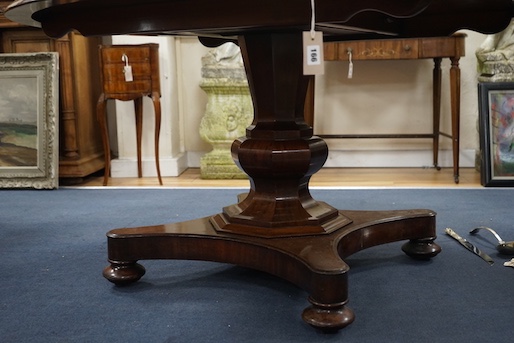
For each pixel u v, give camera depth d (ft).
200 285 5.14
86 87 11.55
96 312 4.54
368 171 12.10
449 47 10.27
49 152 10.41
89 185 10.91
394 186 9.98
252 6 3.96
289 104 4.99
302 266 4.30
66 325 4.30
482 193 9.11
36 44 10.87
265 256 4.71
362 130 12.60
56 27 4.92
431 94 12.35
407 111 12.46
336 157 12.71
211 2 4.09
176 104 12.53
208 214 7.96
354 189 9.62
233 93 11.41
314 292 4.11
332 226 5.05
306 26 4.12
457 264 5.61
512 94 10.07
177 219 7.70
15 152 10.49
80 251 6.27
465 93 12.27
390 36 6.18
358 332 4.09
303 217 5.00
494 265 5.56
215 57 11.35
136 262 5.19
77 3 4.39
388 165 12.59
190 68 12.82
